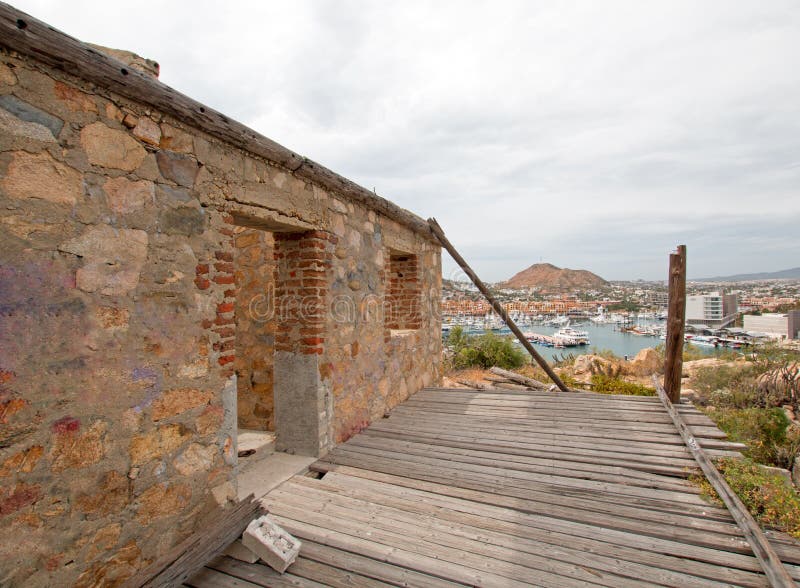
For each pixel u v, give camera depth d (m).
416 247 5.65
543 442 3.62
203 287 2.25
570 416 4.37
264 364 4.22
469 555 2.08
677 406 4.50
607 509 2.50
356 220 3.97
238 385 4.35
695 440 3.39
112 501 1.80
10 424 1.45
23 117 1.50
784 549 2.09
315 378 3.29
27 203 1.51
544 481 2.89
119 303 1.83
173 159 2.08
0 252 1.43
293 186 3.02
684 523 2.33
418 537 2.23
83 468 1.69
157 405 1.99
